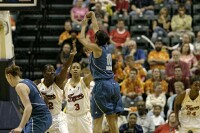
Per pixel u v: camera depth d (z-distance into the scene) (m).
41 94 20.97
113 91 20.81
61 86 22.00
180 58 32.31
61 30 36.94
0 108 23.34
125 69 31.09
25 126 19.77
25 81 19.47
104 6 36.25
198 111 24.42
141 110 28.38
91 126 23.64
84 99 23.33
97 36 20.69
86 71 25.78
